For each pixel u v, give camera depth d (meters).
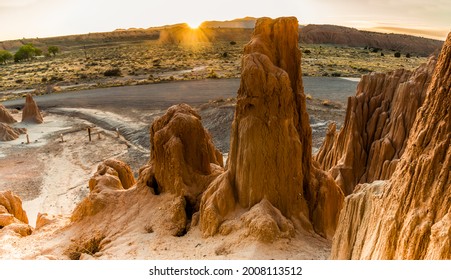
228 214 17.53
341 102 62.50
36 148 51.69
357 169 26.00
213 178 20.86
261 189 17.41
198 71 108.06
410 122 24.45
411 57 140.75
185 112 22.06
